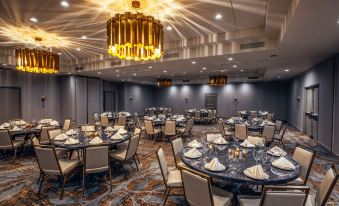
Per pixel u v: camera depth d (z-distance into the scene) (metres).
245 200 2.44
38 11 4.01
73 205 3.12
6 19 4.39
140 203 3.19
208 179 2.12
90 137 4.41
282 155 3.16
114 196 3.40
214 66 8.46
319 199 2.41
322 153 6.14
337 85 5.80
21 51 5.01
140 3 3.71
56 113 10.98
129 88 17.11
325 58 6.54
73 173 4.26
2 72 8.68
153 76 13.62
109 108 15.86
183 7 3.88
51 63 5.38
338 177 2.17
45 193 3.50
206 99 17.53
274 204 1.91
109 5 3.79
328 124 6.44
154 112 15.93
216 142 3.92
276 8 3.59
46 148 3.29
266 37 5.23
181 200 3.28
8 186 3.78
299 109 10.74
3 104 8.82
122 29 3.16
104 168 3.57
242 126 6.04
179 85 18.62
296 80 11.70
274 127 6.08
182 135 8.21
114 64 8.52
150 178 4.16
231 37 5.30
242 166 2.71
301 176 3.20
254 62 7.32
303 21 3.44
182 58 6.70
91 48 6.91
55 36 5.60
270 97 15.41
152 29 3.28
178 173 3.24
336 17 3.25
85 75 11.49
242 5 3.78
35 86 10.02
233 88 16.53
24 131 5.70
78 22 4.61
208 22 4.66
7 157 5.56
